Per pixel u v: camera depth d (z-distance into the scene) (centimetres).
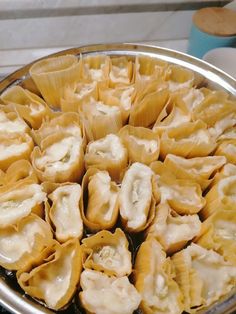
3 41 58
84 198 40
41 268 33
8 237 35
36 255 33
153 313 31
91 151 41
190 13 62
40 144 42
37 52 60
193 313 32
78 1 56
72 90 46
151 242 34
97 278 32
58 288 33
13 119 44
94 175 39
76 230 35
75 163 39
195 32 57
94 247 35
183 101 45
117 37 63
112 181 39
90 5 57
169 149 42
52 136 41
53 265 34
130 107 45
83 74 47
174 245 35
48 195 38
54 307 31
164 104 45
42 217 38
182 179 40
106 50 48
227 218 37
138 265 34
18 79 45
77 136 43
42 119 45
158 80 45
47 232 35
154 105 44
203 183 40
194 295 33
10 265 33
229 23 56
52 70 46
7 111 44
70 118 43
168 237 35
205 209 39
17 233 35
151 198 37
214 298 33
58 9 56
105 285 32
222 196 38
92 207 37
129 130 43
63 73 45
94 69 49
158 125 44
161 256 33
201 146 42
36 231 35
